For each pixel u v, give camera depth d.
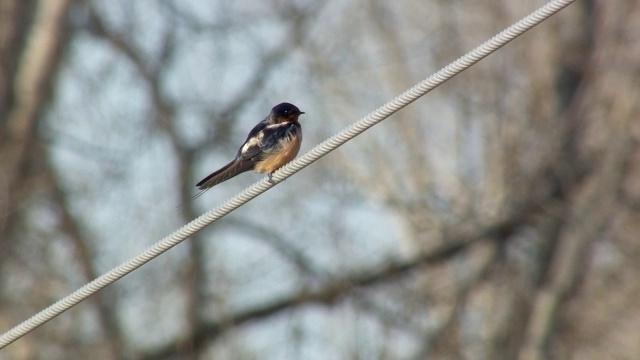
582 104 20.89
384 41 23.30
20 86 21.58
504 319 21.20
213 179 10.62
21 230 20.88
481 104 21.41
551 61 21.25
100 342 20.78
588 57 21.19
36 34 21.83
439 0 22.84
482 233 21.00
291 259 21.91
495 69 21.47
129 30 23.83
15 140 21.20
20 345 20.22
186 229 8.52
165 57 24.08
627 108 20.75
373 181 21.66
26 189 20.91
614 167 20.70
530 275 21.44
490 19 22.38
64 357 20.45
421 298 20.89
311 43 24.00
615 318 21.66
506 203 20.97
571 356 21.64
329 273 21.27
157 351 21.83
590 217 20.72
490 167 21.20
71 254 20.84
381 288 21.17
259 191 8.34
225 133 24.09
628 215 21.23
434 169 21.59
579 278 21.48
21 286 20.62
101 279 8.84
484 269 21.14
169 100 23.94
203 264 22.20
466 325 20.91
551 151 20.73
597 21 21.28
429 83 7.46
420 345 20.70
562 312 21.50
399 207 21.42
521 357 21.16
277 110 11.13
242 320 22.19
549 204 20.78
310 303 21.52
